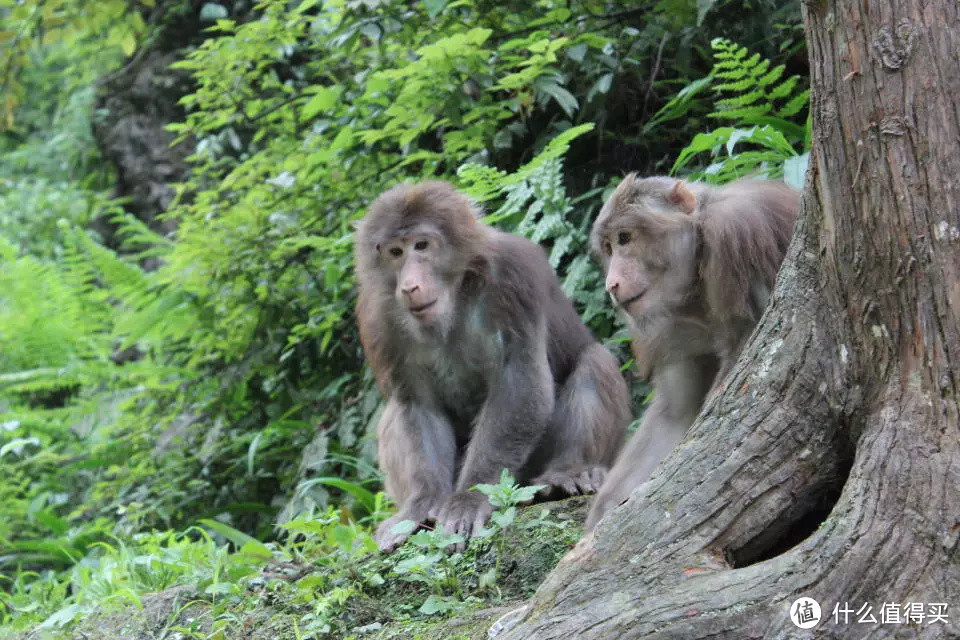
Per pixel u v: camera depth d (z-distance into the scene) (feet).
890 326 18.57
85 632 27.20
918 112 17.88
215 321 50.67
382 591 25.95
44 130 92.89
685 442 20.77
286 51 50.49
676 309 25.31
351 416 44.55
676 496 20.11
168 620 26.61
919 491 17.90
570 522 27.32
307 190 48.32
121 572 31.76
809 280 20.31
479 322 31.22
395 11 42.01
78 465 53.52
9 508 52.80
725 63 35.37
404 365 31.81
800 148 36.37
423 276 29.71
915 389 18.39
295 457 47.21
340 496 43.75
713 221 24.23
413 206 30.17
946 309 17.95
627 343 39.73
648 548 19.71
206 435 50.49
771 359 20.36
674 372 26.03
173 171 74.08
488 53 40.86
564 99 39.55
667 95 42.83
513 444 30.50
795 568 18.26
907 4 17.84
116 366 62.34
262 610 25.73
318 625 24.07
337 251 44.60
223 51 49.16
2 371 63.36
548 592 19.97
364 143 45.93
